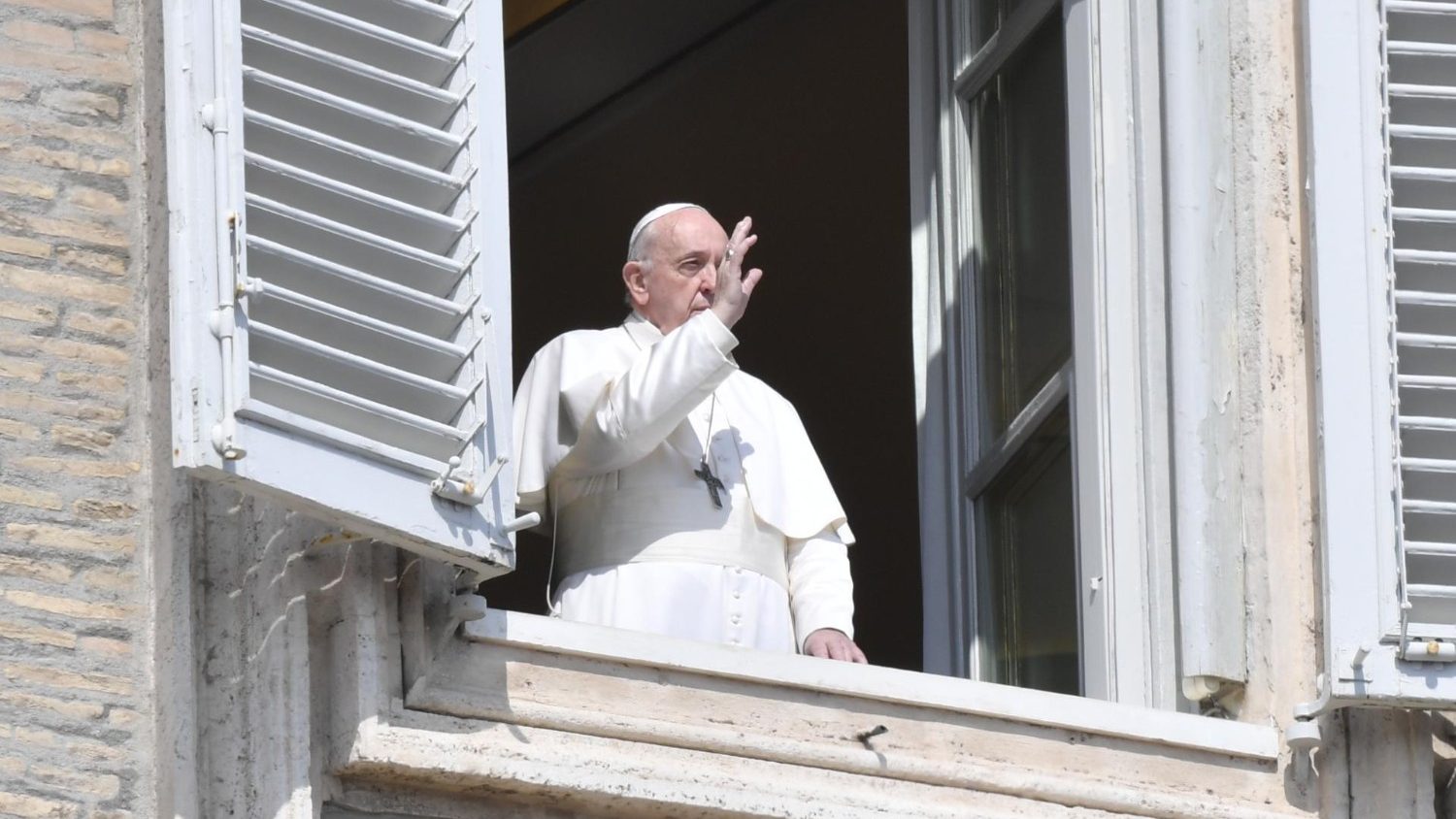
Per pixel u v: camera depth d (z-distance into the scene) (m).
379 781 19.75
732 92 36.78
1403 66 22.72
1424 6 22.78
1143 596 22.88
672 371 22.06
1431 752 22.03
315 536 19.81
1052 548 24.48
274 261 19.08
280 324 19.05
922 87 27.16
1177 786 21.88
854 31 35.59
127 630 19.80
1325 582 21.80
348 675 19.61
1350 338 22.12
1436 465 21.84
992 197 26.17
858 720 21.23
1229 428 22.73
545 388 23.11
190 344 18.61
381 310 19.53
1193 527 22.64
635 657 20.64
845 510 41.62
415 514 19.22
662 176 38.50
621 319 40.94
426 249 19.89
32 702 19.34
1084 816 21.47
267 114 19.44
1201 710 22.50
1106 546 23.08
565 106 36.88
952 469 25.92
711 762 20.58
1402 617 21.53
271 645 19.53
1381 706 21.73
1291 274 22.95
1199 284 23.09
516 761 19.86
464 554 19.41
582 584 22.62
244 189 18.92
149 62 20.98
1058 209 24.92
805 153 38.00
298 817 19.09
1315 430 22.36
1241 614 22.41
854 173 38.38
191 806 19.14
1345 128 22.52
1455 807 22.06
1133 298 23.50
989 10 26.73
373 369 19.23
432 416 19.58
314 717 19.58
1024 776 21.41
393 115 19.95
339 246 19.44
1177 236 23.22
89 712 19.50
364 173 19.72
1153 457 23.03
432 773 19.62
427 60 20.25
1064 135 24.78
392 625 19.89
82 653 19.61
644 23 35.19
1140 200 23.59
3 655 19.38
